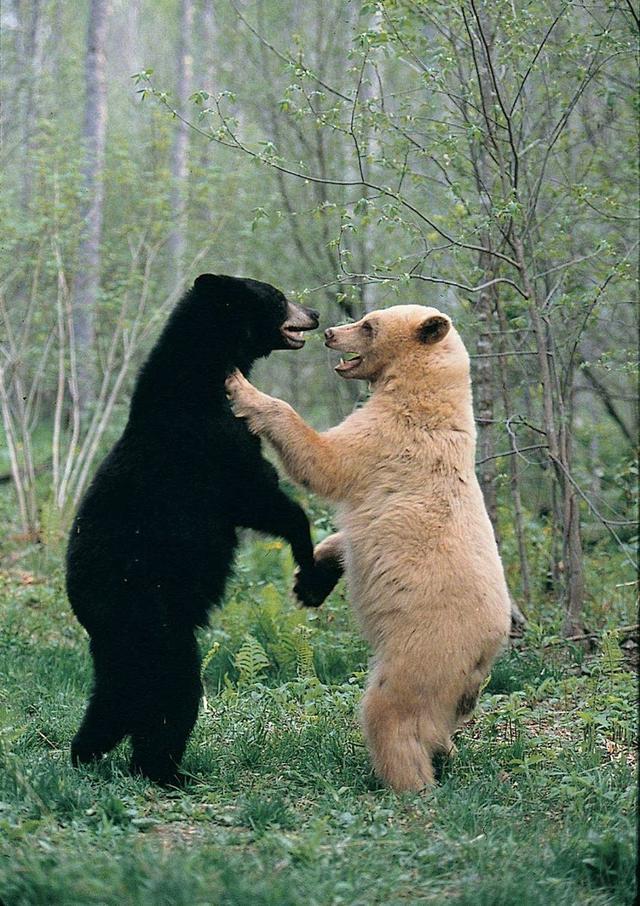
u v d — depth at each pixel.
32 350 18.84
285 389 26.83
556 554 14.27
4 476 22.80
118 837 6.12
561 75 13.34
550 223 14.47
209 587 7.71
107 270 21.47
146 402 7.80
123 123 31.67
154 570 7.41
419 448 7.73
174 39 39.88
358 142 13.24
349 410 20.19
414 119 12.54
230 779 7.68
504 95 12.81
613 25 13.74
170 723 7.45
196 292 8.09
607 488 17.77
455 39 12.82
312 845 5.83
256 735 8.59
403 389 7.95
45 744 8.72
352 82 20.12
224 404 7.94
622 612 13.46
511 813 7.01
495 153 12.86
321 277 20.28
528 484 17.77
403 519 7.54
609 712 9.38
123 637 7.36
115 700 7.41
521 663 11.36
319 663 11.35
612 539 16.77
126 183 20.41
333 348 8.36
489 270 13.01
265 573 15.58
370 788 7.62
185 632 7.52
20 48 27.52
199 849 5.90
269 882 5.28
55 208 18.11
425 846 6.21
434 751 7.52
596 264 13.94
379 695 7.38
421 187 15.01
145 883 5.11
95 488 7.62
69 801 6.72
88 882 5.09
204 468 7.68
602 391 17.02
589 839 6.22
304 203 21.48
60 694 10.09
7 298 20.50
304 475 7.83
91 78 23.55
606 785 7.45
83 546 7.48
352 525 7.79
